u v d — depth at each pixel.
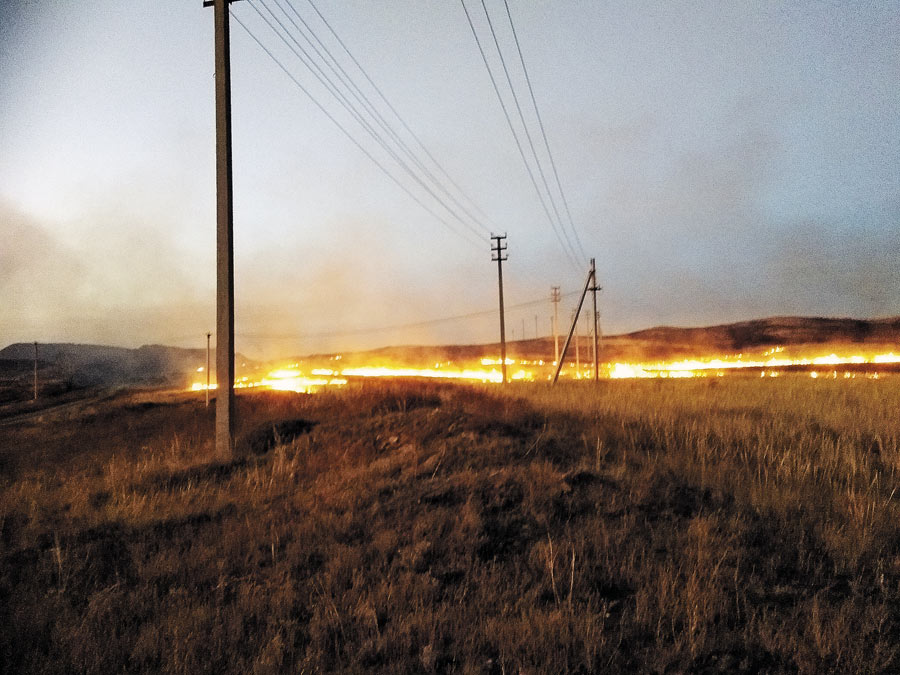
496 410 15.53
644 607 5.21
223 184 13.74
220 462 12.02
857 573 5.87
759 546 6.57
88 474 13.22
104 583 6.44
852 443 11.15
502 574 6.01
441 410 14.26
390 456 11.51
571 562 6.07
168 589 6.21
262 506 8.96
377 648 4.77
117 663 4.72
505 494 8.30
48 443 22.14
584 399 20.62
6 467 16.30
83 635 5.07
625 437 12.34
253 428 15.16
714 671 4.42
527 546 6.80
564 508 7.83
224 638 4.96
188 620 5.27
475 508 7.77
